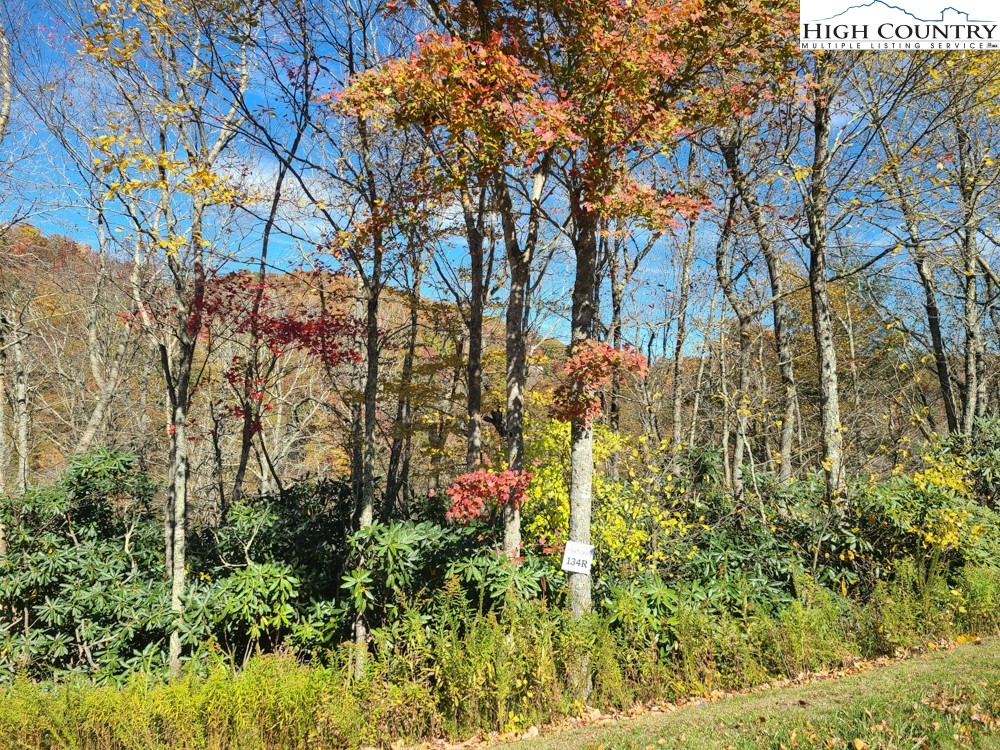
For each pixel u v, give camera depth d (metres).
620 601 7.77
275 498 11.30
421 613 8.26
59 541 9.83
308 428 18.55
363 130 8.54
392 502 12.75
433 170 8.23
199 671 7.71
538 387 13.82
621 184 7.32
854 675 7.10
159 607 8.68
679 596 8.22
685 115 8.15
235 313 10.42
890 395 19.12
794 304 17.48
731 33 7.95
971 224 11.40
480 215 11.21
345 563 8.69
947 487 10.09
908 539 9.84
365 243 8.73
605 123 7.04
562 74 7.55
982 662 6.64
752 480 10.60
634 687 7.35
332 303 11.26
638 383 14.37
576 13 7.27
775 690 6.98
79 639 8.70
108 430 18.02
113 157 7.07
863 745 4.49
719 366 17.98
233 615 8.22
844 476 10.78
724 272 15.71
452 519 10.09
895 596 8.60
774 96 9.36
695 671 7.46
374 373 8.88
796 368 23.22
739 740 5.15
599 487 9.62
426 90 6.76
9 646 8.32
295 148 9.07
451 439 17.52
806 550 10.05
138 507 11.02
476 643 7.03
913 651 7.94
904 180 11.16
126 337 16.67
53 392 21.81
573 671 7.16
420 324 14.13
